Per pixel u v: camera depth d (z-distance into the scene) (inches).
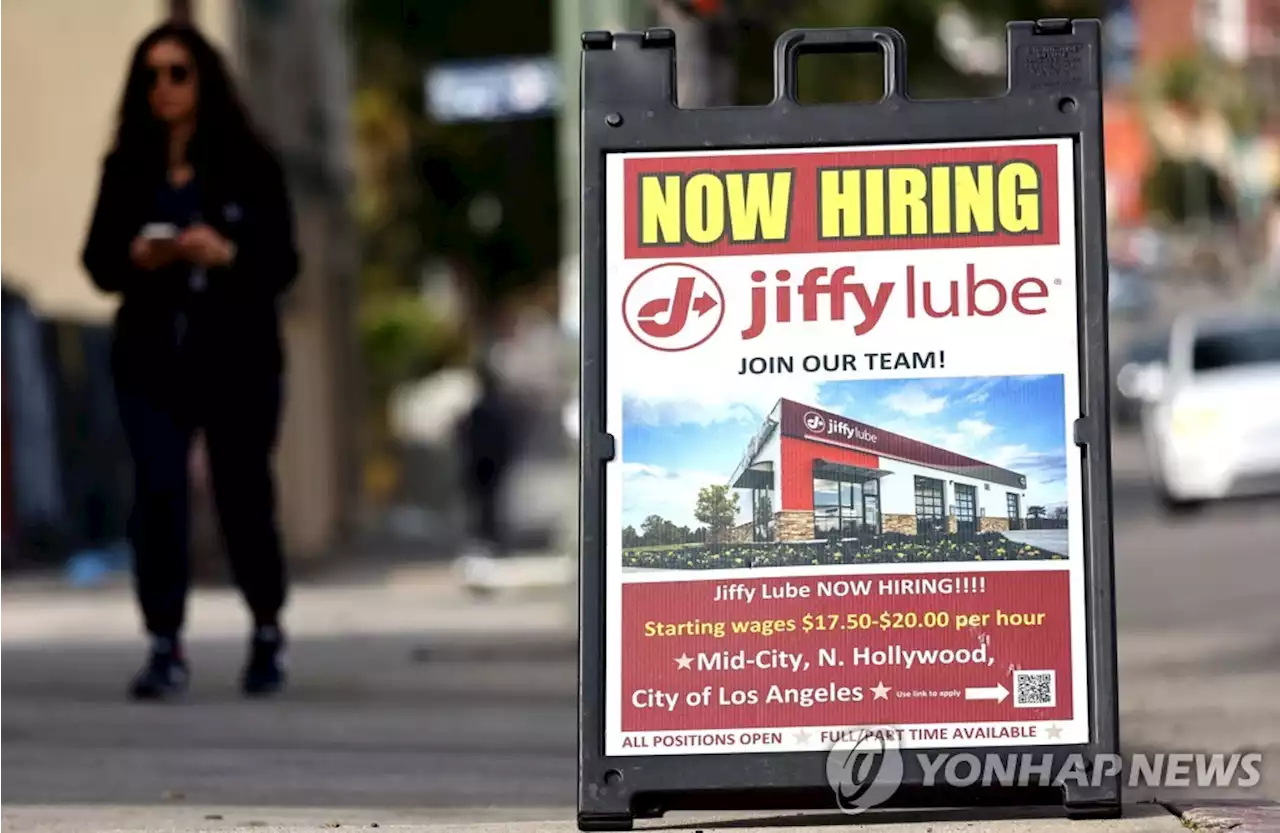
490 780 770.2
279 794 732.0
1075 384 567.2
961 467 566.6
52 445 2191.2
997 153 569.3
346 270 3036.4
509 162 3523.6
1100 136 568.4
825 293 568.4
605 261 570.6
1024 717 565.6
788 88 572.4
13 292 2143.2
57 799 716.0
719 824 607.2
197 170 983.6
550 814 685.3
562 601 1732.3
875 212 569.9
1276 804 621.0
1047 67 570.3
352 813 685.3
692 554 567.8
